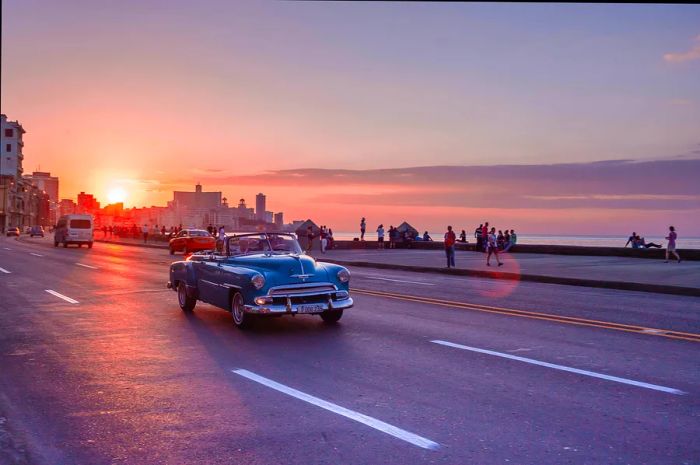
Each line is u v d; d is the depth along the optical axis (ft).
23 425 16.74
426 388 20.06
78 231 154.71
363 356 25.08
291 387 20.36
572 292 51.52
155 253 127.03
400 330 31.22
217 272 34.06
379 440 15.30
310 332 30.86
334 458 14.17
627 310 39.34
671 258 99.86
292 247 34.76
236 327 32.55
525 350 26.02
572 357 24.58
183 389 20.25
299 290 30.76
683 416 17.02
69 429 16.38
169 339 29.35
